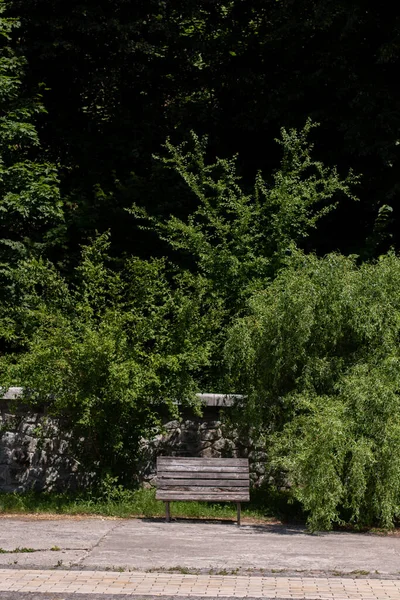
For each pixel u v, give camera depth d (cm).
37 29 1869
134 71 1975
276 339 1108
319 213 1550
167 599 665
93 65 1962
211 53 1919
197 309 1206
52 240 1738
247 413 1151
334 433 967
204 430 1240
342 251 1744
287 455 1059
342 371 1096
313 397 1088
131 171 1838
